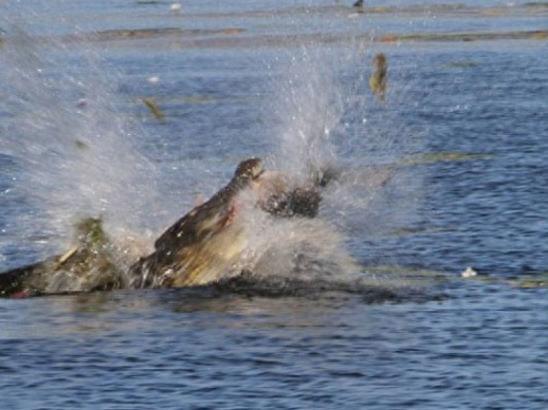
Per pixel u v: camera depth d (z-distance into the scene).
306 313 36.09
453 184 55.66
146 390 29.53
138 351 32.56
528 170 58.91
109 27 145.25
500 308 36.38
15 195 53.59
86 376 30.66
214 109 82.69
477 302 37.09
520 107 80.81
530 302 36.97
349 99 71.62
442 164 60.84
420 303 37.06
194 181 55.44
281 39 122.50
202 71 104.44
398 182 54.38
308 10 139.88
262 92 90.38
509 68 102.31
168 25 145.75
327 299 37.66
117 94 87.56
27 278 39.50
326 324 34.91
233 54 116.00
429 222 48.03
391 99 83.44
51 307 37.22
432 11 154.50
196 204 42.03
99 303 37.62
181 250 39.75
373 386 29.64
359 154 63.84
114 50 122.81
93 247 39.88
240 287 39.12
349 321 35.16
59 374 30.83
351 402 28.56
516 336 33.53
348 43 108.56
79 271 39.53
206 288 39.16
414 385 29.70
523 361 31.39
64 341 33.56
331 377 30.30
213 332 34.19
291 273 40.22
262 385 29.77
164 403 28.61
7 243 45.72
